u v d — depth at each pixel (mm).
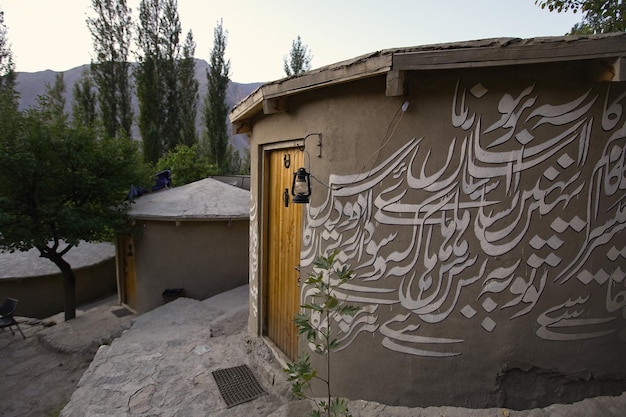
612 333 3236
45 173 8508
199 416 3969
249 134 5926
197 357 5324
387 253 3477
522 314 3184
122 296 10930
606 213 3109
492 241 3164
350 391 3730
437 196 3256
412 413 3328
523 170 3080
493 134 3094
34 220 8703
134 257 10031
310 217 4059
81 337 8547
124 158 9883
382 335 3531
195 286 9828
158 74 27578
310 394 4062
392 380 3500
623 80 2641
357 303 3652
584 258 3135
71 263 12109
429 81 3188
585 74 2924
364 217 3576
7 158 7879
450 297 3281
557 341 3203
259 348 5219
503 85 3041
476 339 3252
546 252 3129
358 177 3588
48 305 11992
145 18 26828
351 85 3572
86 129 9289
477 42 2764
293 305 4652
